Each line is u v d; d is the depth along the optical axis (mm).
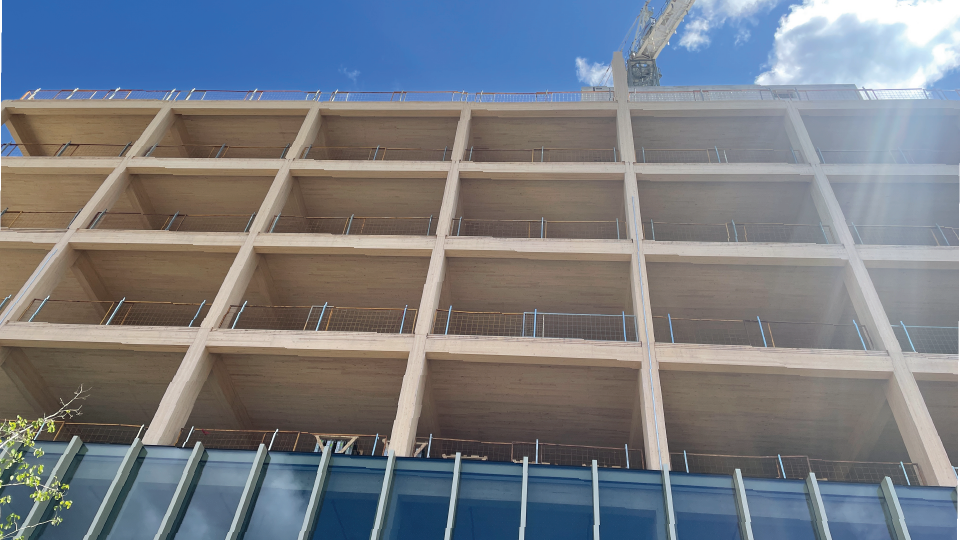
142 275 18859
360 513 10859
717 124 21688
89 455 11672
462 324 19625
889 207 19156
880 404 14422
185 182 20375
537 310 19062
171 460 11570
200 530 10531
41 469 10336
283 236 17547
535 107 21828
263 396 17062
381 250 17312
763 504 10578
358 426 17828
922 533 10047
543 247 16984
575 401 16328
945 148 21328
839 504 10484
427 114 22203
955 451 15852
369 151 23734
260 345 14922
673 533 10234
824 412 15477
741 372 14328
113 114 22531
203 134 23203
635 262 16453
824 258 16141
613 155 22859
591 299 18391
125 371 16438
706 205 19859
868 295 15242
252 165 19828
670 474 11117
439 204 20688
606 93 24219
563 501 10875
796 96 24156
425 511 10859
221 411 16922
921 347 17828
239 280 16516
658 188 19562
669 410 16156
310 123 21672
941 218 19219
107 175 20109
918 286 16719
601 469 11312
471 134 22781
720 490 10875
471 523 10633
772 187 19109
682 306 18344
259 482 11273
